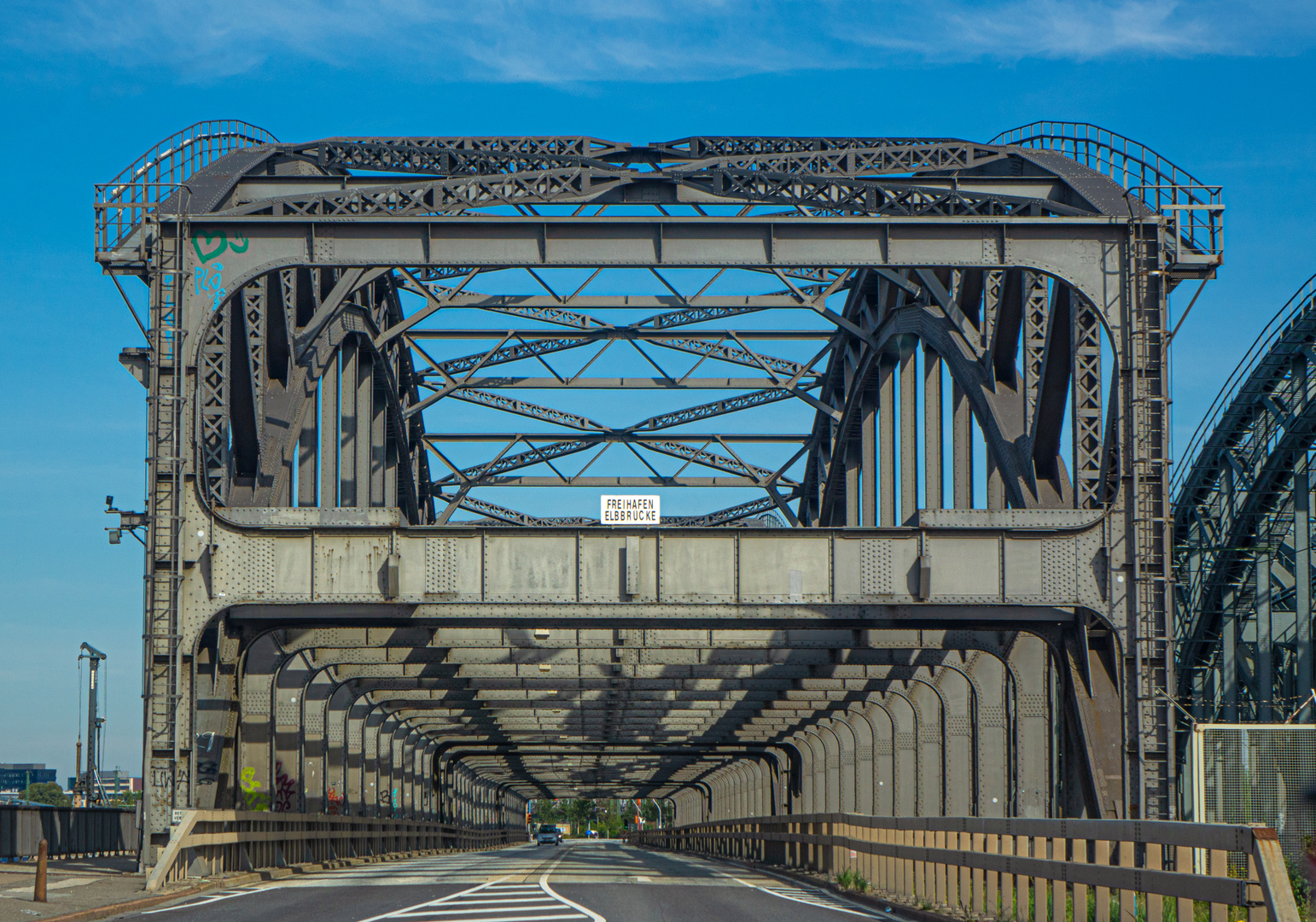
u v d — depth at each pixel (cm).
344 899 2097
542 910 1859
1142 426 2741
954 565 2719
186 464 2703
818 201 3098
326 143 3375
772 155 3284
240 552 2689
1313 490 4438
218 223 2788
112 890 2198
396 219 2820
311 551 2706
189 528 2688
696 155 3541
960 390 3884
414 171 3403
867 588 2731
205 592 2670
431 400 5216
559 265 2852
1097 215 2877
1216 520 4906
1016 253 2830
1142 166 2895
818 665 3884
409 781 6362
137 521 2812
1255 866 1054
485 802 11956
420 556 2727
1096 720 2723
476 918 1716
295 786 3625
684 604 2725
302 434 4081
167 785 2591
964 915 1731
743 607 2742
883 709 4600
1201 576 4928
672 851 8488
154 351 2727
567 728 6012
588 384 5347
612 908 1909
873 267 2859
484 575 2731
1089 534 2717
